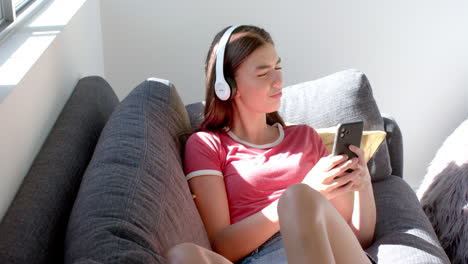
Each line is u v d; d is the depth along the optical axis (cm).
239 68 155
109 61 268
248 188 150
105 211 105
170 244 111
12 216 108
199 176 149
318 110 184
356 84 183
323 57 276
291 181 154
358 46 275
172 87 165
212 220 145
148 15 263
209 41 268
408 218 158
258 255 139
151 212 111
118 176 117
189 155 153
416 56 279
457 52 279
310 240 107
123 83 272
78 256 95
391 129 192
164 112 156
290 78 278
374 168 181
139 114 147
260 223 138
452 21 275
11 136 120
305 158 159
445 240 182
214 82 160
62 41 168
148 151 131
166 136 149
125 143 131
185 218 126
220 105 161
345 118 181
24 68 133
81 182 125
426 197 193
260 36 156
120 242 97
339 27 272
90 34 222
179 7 263
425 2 272
